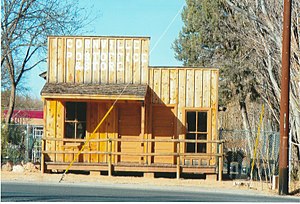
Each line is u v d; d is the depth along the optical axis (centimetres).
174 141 2378
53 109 2497
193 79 2495
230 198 1789
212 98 2488
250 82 3722
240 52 3725
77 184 2122
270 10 2462
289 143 2183
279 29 2414
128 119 2494
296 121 2366
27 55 3462
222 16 3803
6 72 3694
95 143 2486
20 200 1496
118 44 2525
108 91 2416
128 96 2378
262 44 2650
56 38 2539
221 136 3053
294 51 2316
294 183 2217
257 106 4088
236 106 4475
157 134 2489
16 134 2797
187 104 2491
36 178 2270
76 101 2473
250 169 2588
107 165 2441
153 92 2498
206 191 2041
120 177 2384
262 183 2330
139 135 2488
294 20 2344
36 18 3303
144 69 2509
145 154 2403
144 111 2470
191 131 2486
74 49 2534
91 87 2462
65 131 2494
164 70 2505
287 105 2011
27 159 2741
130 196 1708
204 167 2433
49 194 1689
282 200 1798
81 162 2453
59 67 2533
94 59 2527
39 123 5575
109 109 2441
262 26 2564
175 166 2431
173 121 2489
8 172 2431
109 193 1792
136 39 2519
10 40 3216
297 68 2342
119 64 2520
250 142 2908
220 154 2417
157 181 2303
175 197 1731
